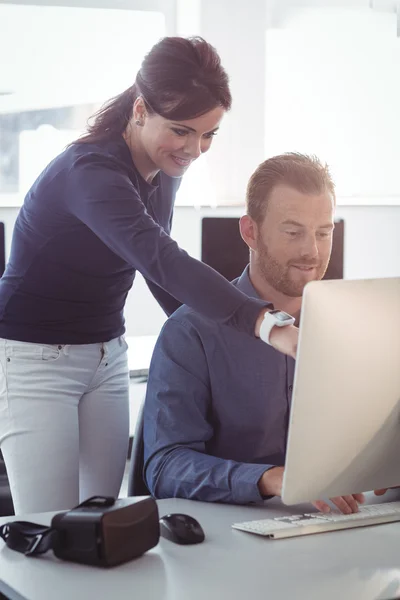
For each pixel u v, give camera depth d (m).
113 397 2.46
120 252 1.93
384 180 6.86
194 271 1.79
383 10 6.59
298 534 1.61
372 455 1.61
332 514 1.70
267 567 1.45
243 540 1.58
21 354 2.30
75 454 2.36
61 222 2.15
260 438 2.02
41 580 1.39
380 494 1.88
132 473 2.17
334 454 1.57
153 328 6.18
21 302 2.29
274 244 2.02
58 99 5.83
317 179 2.00
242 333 1.99
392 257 7.10
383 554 1.52
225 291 1.75
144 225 1.90
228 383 2.00
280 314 1.68
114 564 1.45
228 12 6.13
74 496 2.37
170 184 2.48
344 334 1.51
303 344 1.48
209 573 1.42
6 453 2.36
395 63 6.72
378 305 1.54
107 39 5.88
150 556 1.50
